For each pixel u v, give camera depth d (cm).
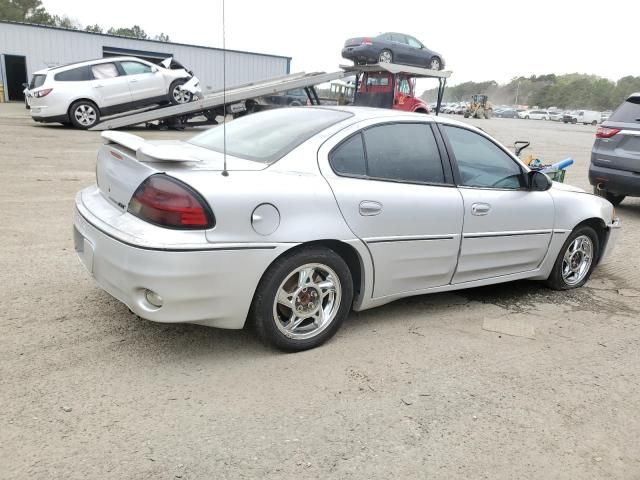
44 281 433
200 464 244
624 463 268
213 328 375
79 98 1462
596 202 512
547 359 368
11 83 3095
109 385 299
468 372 342
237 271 307
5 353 322
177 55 3375
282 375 322
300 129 370
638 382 346
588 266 520
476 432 282
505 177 447
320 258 338
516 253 453
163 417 275
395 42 2081
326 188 339
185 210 292
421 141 399
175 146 379
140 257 290
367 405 298
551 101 13762
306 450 259
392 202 365
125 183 322
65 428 261
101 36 3186
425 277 398
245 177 315
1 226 573
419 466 254
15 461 237
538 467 260
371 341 375
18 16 8125
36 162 966
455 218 400
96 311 386
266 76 3684
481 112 5869
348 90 2220
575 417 302
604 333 418
